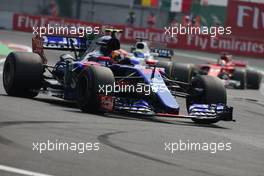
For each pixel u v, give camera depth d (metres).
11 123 25.47
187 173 19.56
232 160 22.64
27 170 17.91
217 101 32.69
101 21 132.25
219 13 125.62
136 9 132.25
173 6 128.88
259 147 26.61
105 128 26.73
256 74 69.50
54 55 76.31
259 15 121.06
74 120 28.16
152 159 21.22
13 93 35.84
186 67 49.78
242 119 38.75
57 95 34.62
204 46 110.94
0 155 19.44
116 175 18.45
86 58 35.12
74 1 129.75
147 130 27.56
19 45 86.69
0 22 114.50
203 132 29.12
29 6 130.50
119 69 33.28
